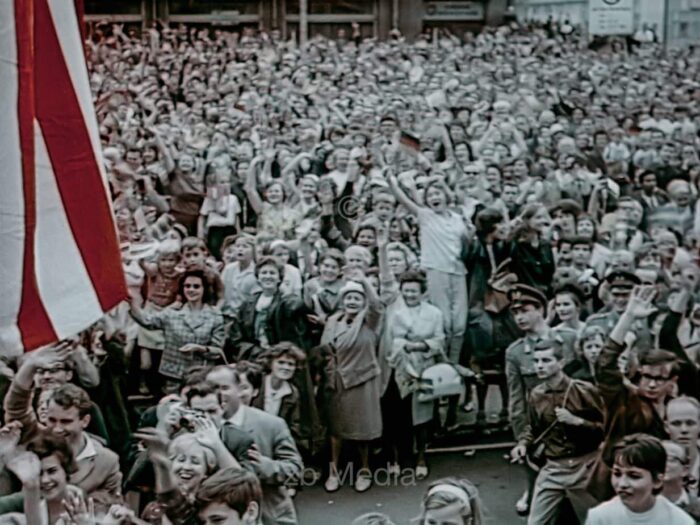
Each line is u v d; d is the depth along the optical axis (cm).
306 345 877
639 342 803
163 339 828
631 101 1597
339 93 1606
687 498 669
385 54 1680
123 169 1209
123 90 1559
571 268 995
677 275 933
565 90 1633
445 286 991
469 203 1141
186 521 591
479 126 1503
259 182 1191
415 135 1395
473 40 1714
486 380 979
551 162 1340
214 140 1330
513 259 1000
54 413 592
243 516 566
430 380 896
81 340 732
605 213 1282
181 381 801
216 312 851
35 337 414
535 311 802
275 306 877
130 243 930
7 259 404
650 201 1270
